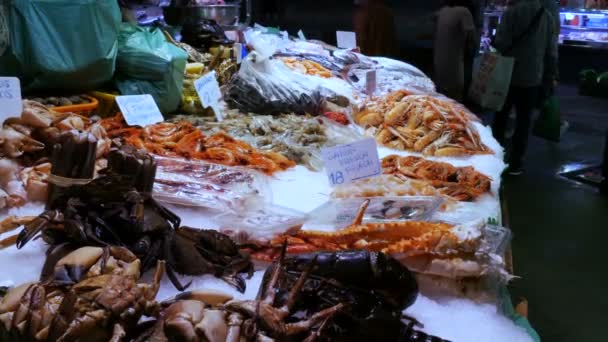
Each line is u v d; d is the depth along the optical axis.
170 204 2.13
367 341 1.26
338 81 4.44
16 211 1.99
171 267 1.53
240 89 3.52
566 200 5.95
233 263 1.64
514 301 2.48
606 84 8.77
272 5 7.43
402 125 3.29
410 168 2.68
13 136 2.07
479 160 3.05
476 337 1.49
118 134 2.77
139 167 1.68
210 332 0.98
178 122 3.10
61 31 2.70
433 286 1.68
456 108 3.54
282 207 2.10
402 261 1.66
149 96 3.00
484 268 1.66
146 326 1.09
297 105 3.50
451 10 6.37
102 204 1.54
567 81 10.92
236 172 2.45
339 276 1.37
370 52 6.18
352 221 1.98
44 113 2.28
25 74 2.77
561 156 7.41
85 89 3.00
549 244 4.95
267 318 1.07
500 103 5.63
